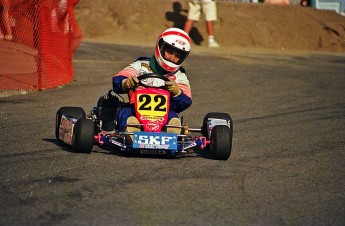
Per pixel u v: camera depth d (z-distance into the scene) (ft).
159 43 90.89
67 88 154.30
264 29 283.38
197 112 132.36
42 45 148.77
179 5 287.89
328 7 342.64
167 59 90.48
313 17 301.22
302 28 291.17
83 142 83.87
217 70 198.90
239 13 289.33
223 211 63.93
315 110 140.77
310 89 172.14
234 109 137.90
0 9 159.22
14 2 155.53
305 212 65.36
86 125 84.23
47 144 92.07
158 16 280.92
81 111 94.07
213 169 81.25
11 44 157.28
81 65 190.39
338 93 167.43
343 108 144.87
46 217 59.36
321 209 66.64
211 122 92.17
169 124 87.15
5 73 148.25
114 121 91.04
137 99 87.10
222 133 85.61
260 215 63.41
